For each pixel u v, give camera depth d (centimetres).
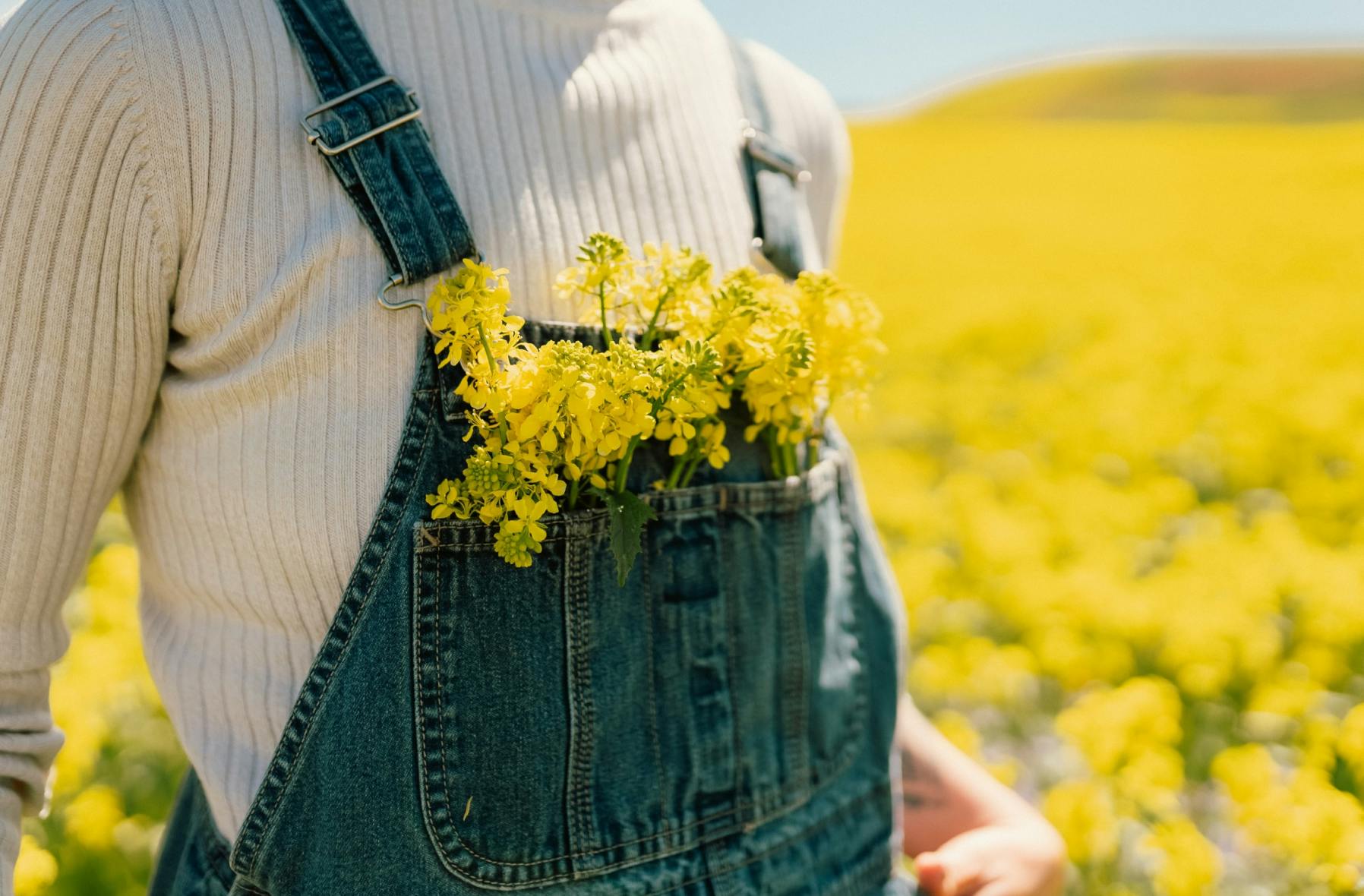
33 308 90
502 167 104
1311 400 661
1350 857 232
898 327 1098
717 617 110
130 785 290
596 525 102
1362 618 359
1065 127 4569
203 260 93
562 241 106
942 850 132
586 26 112
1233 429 628
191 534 102
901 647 132
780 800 115
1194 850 234
